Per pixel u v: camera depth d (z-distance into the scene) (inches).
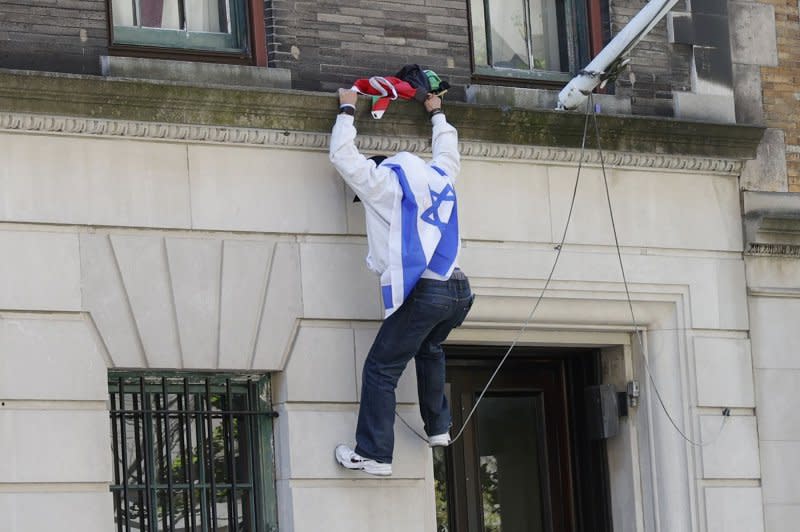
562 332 585.6
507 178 565.0
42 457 481.1
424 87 535.8
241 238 519.8
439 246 508.7
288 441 518.3
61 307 489.7
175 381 514.0
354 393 528.4
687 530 583.2
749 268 607.5
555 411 616.4
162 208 508.1
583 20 603.8
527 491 608.1
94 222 497.7
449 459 594.6
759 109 622.5
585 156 575.8
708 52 613.0
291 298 523.8
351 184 510.0
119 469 504.1
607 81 575.5
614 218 581.6
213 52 534.0
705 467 585.0
